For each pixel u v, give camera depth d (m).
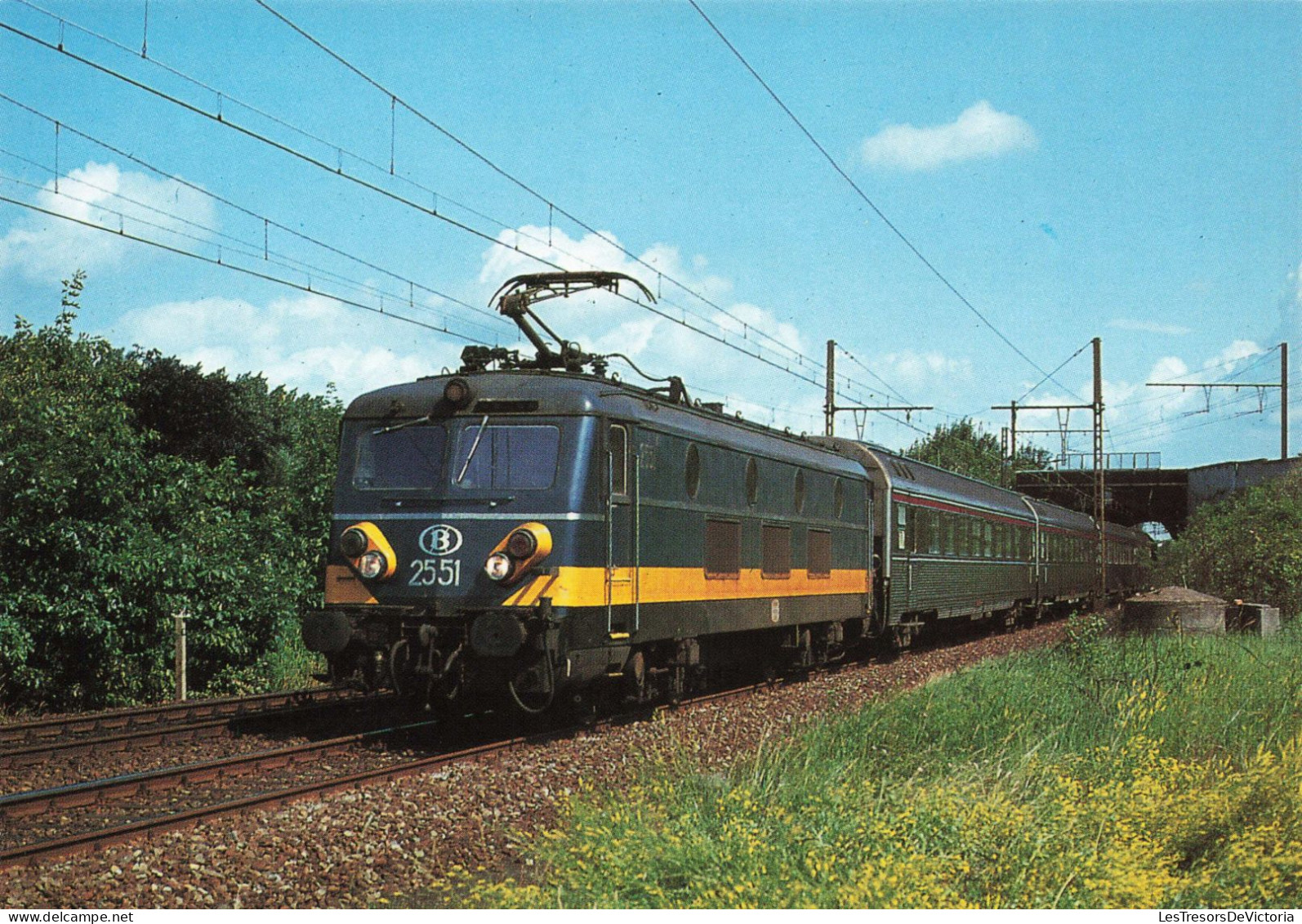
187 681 17.14
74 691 15.60
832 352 36.53
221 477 18.06
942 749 10.40
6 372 17.56
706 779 8.99
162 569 15.77
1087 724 11.39
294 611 18.52
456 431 12.37
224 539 17.20
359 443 12.72
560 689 11.86
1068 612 40.91
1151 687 12.67
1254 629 23.09
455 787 9.62
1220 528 31.77
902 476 23.27
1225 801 8.09
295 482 22.73
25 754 11.08
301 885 7.13
